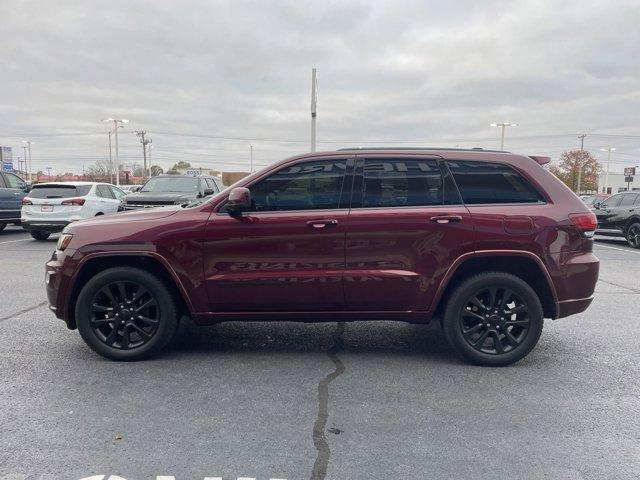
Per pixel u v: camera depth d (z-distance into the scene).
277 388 4.12
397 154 4.69
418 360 4.82
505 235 4.51
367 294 4.57
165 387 4.13
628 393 4.09
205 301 4.62
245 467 2.98
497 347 4.63
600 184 81.38
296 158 4.67
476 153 4.73
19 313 6.40
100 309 4.67
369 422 3.55
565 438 3.35
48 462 3.01
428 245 4.52
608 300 7.52
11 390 4.05
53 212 13.68
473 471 2.96
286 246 4.53
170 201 13.91
